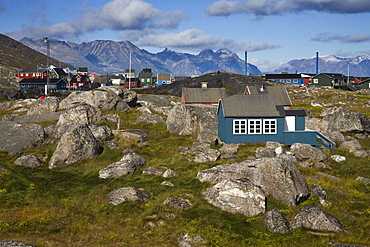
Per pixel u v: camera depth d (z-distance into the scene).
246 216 24.95
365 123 57.53
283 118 46.78
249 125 46.56
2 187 30.14
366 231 22.86
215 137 47.16
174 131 52.41
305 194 27.81
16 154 39.16
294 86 149.50
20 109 68.12
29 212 25.67
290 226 23.61
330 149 45.47
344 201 28.17
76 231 22.30
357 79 176.12
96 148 39.62
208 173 31.16
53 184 32.00
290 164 29.05
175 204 25.67
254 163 30.56
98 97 60.97
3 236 21.00
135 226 23.38
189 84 138.12
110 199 27.50
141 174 34.53
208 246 20.38
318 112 80.19
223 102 47.41
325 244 20.48
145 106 72.00
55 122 53.88
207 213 24.97
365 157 43.31
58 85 148.38
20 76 175.38
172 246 20.30
